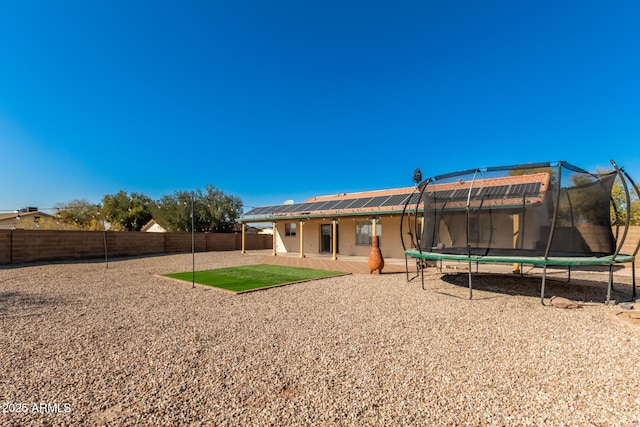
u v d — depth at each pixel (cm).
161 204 2828
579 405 220
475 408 216
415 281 796
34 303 559
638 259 1078
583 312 482
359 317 462
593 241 565
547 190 650
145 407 217
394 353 321
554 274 912
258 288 685
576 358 306
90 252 1516
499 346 340
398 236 1443
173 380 260
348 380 260
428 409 215
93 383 255
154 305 543
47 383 254
